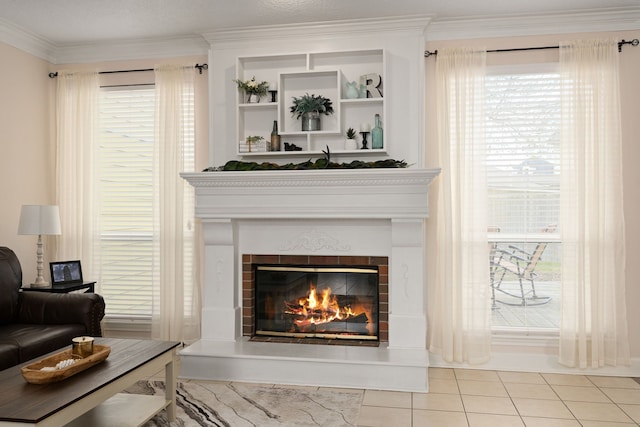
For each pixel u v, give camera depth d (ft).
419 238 12.94
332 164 13.28
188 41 15.24
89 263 15.60
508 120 13.91
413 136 13.75
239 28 14.20
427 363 12.03
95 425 9.14
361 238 13.91
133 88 15.65
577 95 13.08
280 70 14.58
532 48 13.60
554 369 13.56
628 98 13.26
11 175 14.55
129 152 15.80
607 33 13.33
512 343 13.80
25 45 14.88
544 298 13.87
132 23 13.96
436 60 13.91
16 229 14.75
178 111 15.01
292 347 13.48
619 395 11.87
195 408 10.97
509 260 14.03
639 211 13.24
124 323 15.75
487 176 13.75
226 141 14.66
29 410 6.86
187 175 13.53
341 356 12.62
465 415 10.69
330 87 14.39
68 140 15.74
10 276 12.60
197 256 15.06
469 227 13.53
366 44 13.97
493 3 12.70
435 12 13.28
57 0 12.44
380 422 10.32
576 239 13.10
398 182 12.74
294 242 14.25
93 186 15.62
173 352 10.31
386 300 13.85
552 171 13.75
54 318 12.44
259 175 13.12
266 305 14.64
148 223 15.75
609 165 13.06
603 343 13.07
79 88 15.64
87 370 8.56
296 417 10.52
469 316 13.56
